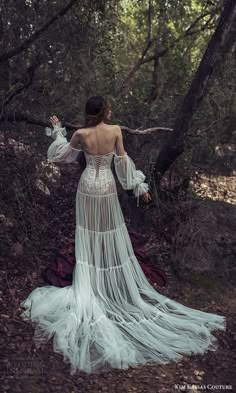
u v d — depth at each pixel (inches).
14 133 211.8
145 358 150.0
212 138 250.2
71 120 240.5
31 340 151.8
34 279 184.5
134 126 251.0
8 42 198.2
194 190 251.9
